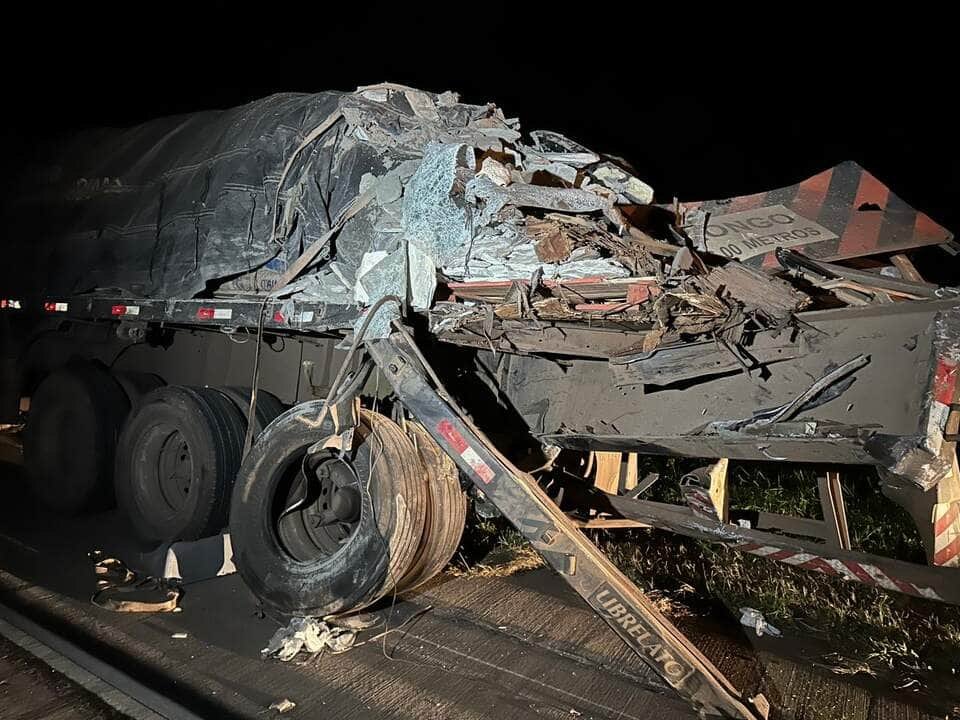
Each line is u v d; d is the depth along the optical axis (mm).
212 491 5195
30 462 6496
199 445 5258
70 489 6254
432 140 4570
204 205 5273
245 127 5215
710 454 3916
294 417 4523
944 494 3424
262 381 6102
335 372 5625
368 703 3732
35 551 5574
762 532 4160
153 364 6812
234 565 5012
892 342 3361
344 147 4758
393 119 4633
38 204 6551
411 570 4355
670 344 3922
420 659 4168
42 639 4168
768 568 5590
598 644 4387
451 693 3840
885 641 4570
